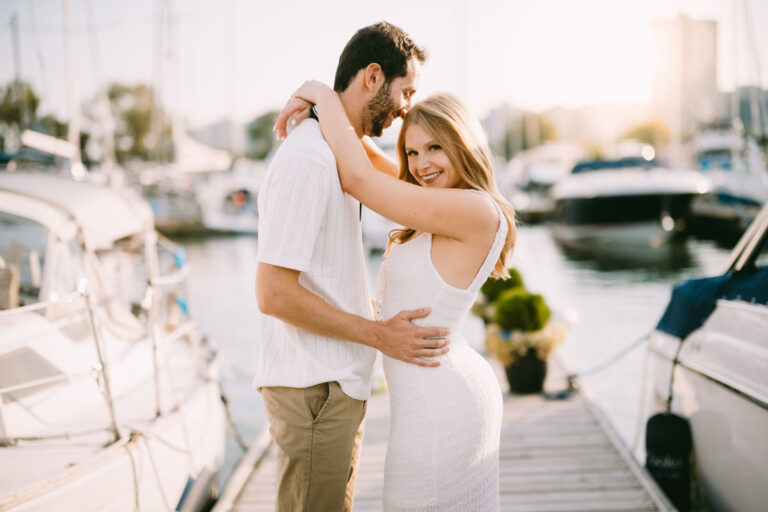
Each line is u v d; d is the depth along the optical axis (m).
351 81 1.94
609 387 5.78
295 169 1.75
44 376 2.84
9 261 3.44
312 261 1.84
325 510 1.92
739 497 2.66
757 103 14.17
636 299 9.52
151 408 3.02
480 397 1.93
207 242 17.64
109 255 4.22
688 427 3.07
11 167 4.48
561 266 13.00
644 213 13.51
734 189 13.80
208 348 4.34
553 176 21.80
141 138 38.03
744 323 2.78
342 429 1.88
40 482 2.22
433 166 1.97
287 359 1.88
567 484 3.44
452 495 1.90
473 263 1.88
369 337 1.83
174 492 2.89
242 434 5.03
